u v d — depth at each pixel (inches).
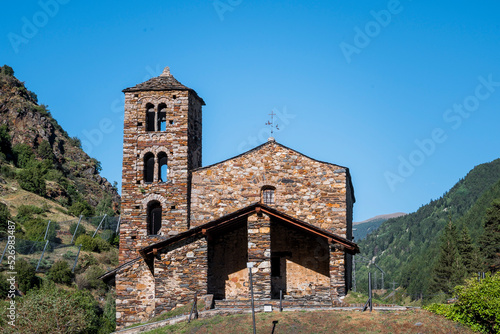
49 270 2851.9
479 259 2758.4
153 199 1528.1
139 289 1368.1
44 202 4232.3
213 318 1189.7
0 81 6102.4
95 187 5674.2
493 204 2832.2
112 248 3609.7
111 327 1950.1
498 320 1059.9
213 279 1385.3
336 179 1448.1
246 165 1470.2
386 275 4768.7
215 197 1464.1
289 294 1385.3
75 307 1600.6
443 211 6166.3
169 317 1280.8
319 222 1434.5
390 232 6574.8
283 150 1472.7
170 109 1577.3
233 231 1408.7
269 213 1316.4
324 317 1138.7
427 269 3604.8
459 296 1123.9
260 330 1099.3
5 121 5674.2
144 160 1560.0
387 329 1074.7
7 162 4928.6
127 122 1573.6
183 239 1339.8
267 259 1302.9
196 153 1642.5
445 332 1061.8
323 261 1393.9
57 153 5826.8
